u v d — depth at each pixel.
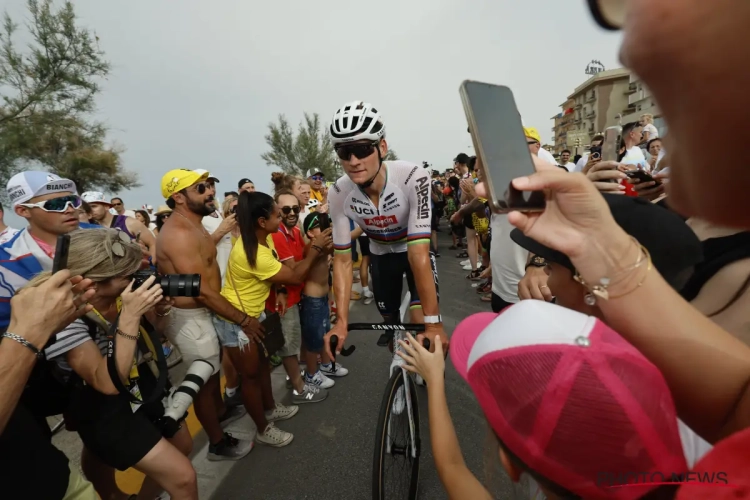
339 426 2.71
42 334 1.06
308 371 3.16
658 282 0.54
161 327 2.34
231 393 3.01
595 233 0.54
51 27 11.03
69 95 11.86
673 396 0.58
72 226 2.26
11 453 1.11
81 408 1.44
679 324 0.53
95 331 1.52
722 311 0.75
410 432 1.97
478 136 0.62
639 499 0.51
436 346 1.28
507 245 2.29
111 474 1.94
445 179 14.89
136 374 1.65
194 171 2.44
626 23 0.37
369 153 1.91
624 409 0.46
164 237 2.34
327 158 30.09
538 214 0.59
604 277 0.55
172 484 1.57
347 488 2.15
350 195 2.13
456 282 6.15
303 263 2.75
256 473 2.31
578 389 0.47
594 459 0.49
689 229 0.70
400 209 2.05
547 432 0.50
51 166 12.48
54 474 1.19
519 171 0.61
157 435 1.57
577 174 0.54
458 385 3.10
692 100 0.33
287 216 3.34
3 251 1.99
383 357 3.76
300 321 3.05
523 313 0.57
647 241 0.69
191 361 2.37
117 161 14.82
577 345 0.49
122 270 1.44
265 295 2.66
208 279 2.43
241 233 2.47
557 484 0.55
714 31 0.28
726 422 0.55
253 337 2.38
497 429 0.58
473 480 1.08
